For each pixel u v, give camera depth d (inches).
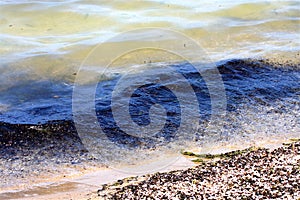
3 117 640.4
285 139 594.9
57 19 1073.5
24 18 1070.4
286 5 1197.7
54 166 532.4
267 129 624.7
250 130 622.2
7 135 590.6
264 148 555.8
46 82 765.9
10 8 1117.7
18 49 891.4
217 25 1051.9
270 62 845.2
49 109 670.5
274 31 1032.2
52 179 504.1
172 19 1079.0
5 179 502.6
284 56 876.0
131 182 485.7
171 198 426.3
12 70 799.7
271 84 759.7
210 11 1140.5
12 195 469.7
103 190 470.6
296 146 551.5
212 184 453.4
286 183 438.6
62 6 1144.2
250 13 1140.5
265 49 912.9
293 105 697.0
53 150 566.3
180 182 466.6
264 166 487.2
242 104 693.3
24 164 534.0
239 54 882.8
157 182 474.3
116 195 451.5
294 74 802.2
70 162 542.0
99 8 1143.0
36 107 677.3
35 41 939.3
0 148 563.5
